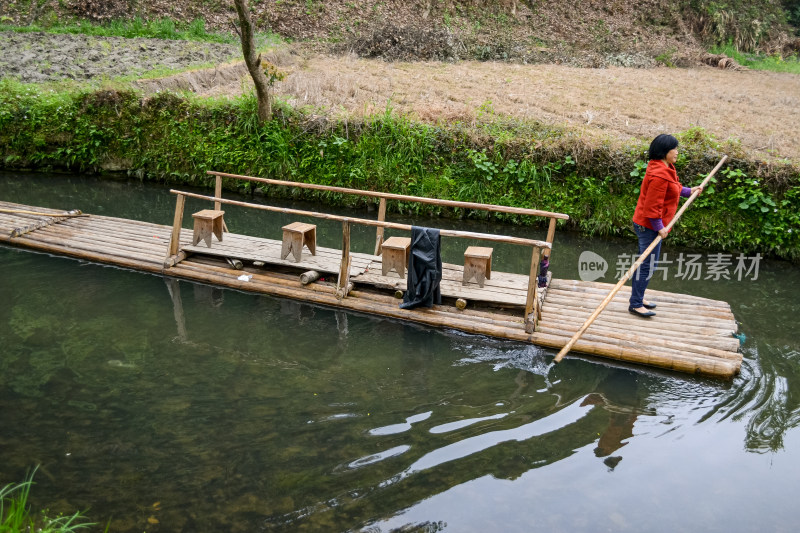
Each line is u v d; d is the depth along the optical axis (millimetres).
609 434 4664
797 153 9688
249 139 11320
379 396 5062
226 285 7066
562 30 19016
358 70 14742
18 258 7734
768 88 14711
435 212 10438
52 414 4652
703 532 3730
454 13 19000
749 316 7000
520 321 6105
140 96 12031
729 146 9727
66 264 7605
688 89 14273
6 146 12250
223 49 15781
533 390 5234
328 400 4980
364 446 4402
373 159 10742
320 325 6285
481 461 4289
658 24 19812
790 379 5590
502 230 9953
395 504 3836
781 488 4160
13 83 12680
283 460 4219
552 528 3703
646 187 5730
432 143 10656
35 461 4121
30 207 9227
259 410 4805
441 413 4844
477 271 6539
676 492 4082
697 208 9359
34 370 5258
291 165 11055
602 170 9875
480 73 15180
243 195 11289
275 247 7453
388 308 6434
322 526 3631
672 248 9273
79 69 13758
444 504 3855
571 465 4289
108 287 6996
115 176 12102
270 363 5535
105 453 4234
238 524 3625
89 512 3674
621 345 5715
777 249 9008
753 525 3803
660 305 6547
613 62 17328
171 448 4312
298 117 11227
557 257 8875
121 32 16969
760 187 9172
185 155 11633
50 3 17953
